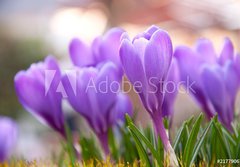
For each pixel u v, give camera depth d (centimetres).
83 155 41
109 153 40
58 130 43
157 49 34
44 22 335
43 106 42
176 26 247
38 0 360
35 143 195
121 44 35
